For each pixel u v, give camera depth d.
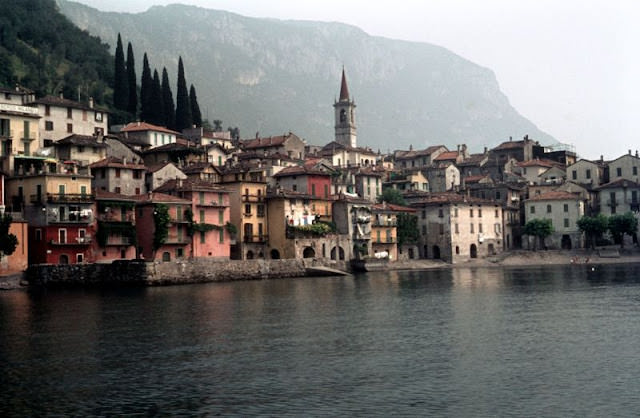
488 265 180.00
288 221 153.62
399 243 181.88
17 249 116.06
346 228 164.50
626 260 174.88
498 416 40.84
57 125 161.12
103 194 129.38
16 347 61.28
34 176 123.19
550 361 53.50
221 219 141.62
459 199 186.12
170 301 92.62
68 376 51.03
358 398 44.59
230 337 65.12
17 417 42.12
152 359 56.00
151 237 129.75
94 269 115.56
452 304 88.12
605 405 42.47
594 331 65.75
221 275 126.62
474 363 53.25
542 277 131.38
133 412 42.69
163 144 190.62
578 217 193.38
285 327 70.56
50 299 96.31
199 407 43.41
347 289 109.81
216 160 186.75
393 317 76.88
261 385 47.91
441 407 42.56
